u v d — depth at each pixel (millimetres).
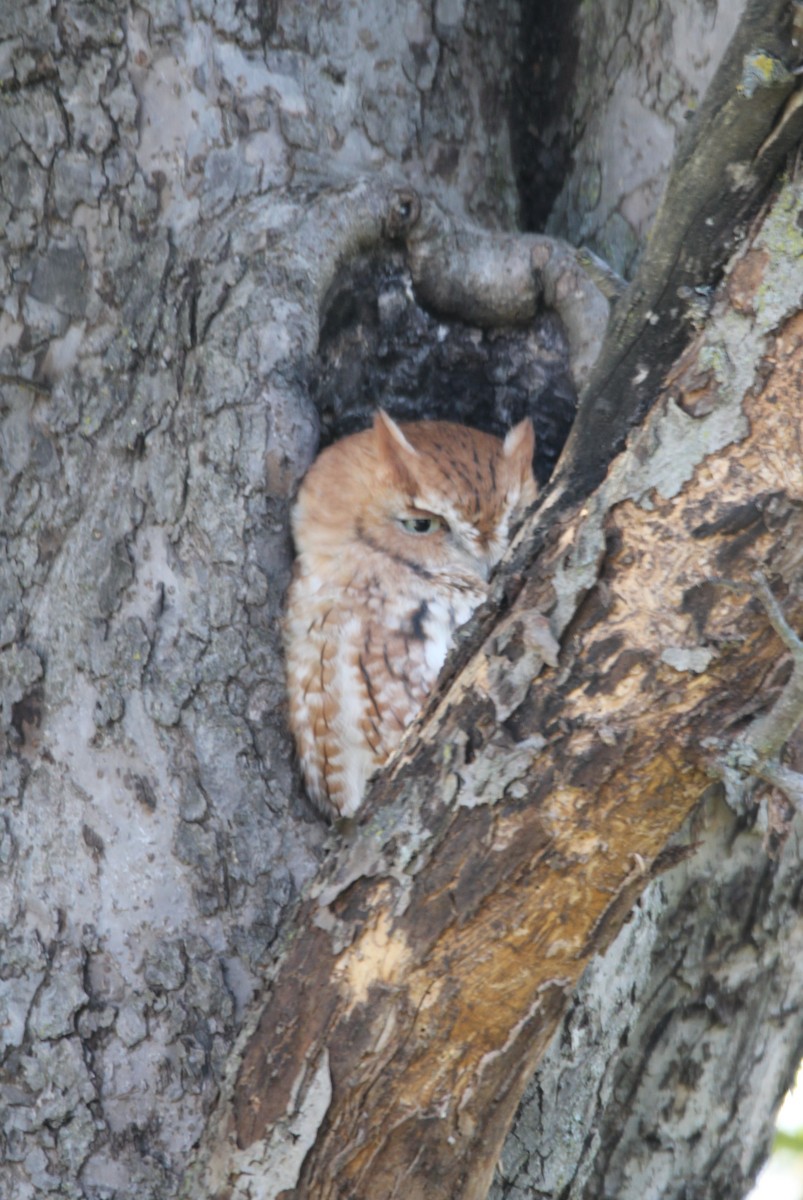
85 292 6461
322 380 6496
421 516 6496
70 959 6402
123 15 6457
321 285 6449
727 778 6270
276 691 6430
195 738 6418
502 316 6488
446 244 6477
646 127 6500
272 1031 6312
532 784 6289
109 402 6449
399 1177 6312
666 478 6266
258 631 6426
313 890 6312
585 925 6301
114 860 6410
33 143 6461
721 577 6266
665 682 6273
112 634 6426
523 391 6512
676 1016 6488
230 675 6422
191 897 6406
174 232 6457
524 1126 6406
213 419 6434
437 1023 6305
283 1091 6309
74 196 6461
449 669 6309
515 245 6484
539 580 6289
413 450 6500
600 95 6512
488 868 6293
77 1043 6398
